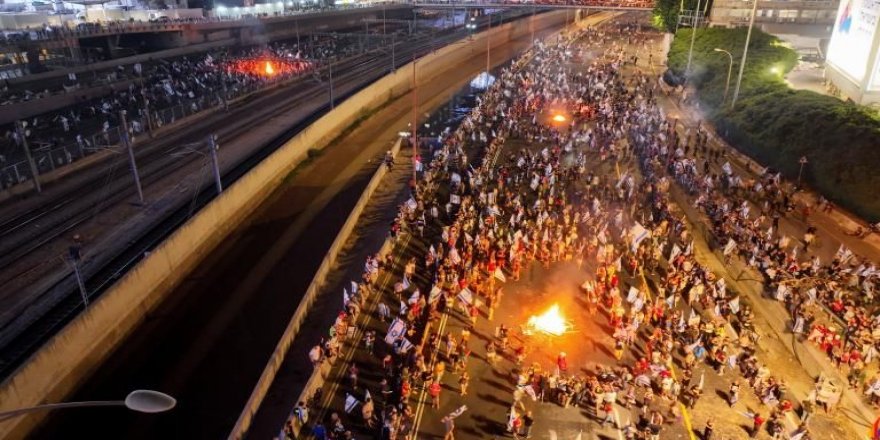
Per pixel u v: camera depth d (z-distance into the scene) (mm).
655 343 29906
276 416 26844
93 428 27203
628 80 86688
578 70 95000
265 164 50594
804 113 49844
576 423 26281
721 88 66875
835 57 64625
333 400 27484
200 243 40594
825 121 47031
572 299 34781
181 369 30688
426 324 32094
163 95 71500
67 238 39312
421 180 50719
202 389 29375
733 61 71250
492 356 29531
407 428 25703
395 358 29969
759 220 40562
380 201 48625
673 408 26469
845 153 43250
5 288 33781
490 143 60562
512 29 135000
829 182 43594
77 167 50281
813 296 32469
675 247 37281
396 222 41438
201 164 52594
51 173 47688
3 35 71125
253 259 40812
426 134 67812
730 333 31828
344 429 25703
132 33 89625
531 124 65500
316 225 45656
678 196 47438
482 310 33656
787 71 71125
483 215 44062
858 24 58188
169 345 32438
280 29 113750
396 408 26703
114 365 30875
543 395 27516
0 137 56594
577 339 31453
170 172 50625
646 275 37062
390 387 28234
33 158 46406
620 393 27594
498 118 68312
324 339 31922
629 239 39781
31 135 57344
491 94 78250
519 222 42031
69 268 35812
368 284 35219
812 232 38750
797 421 26750
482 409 26984
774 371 29766
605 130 61031
